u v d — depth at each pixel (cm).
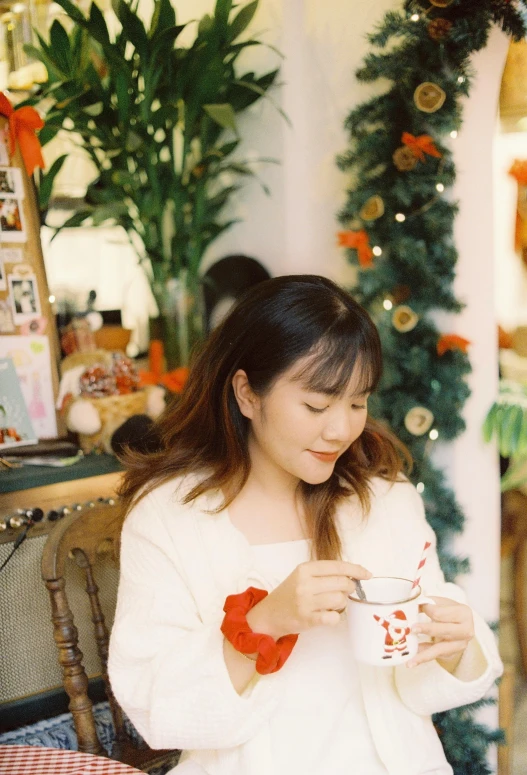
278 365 105
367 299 193
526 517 247
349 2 205
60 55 222
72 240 275
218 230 234
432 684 113
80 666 144
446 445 199
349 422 107
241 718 101
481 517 201
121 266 281
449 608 102
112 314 234
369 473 125
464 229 190
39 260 209
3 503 173
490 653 112
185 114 226
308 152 222
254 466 121
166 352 237
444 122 179
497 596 204
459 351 186
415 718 117
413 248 182
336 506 122
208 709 101
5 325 202
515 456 197
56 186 264
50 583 144
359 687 116
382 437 129
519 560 248
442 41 176
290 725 110
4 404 198
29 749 107
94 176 267
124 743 154
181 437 125
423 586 123
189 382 125
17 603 174
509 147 275
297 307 106
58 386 209
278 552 118
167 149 249
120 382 207
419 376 188
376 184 192
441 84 178
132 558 119
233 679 103
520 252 285
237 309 115
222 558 116
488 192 191
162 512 119
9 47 253
